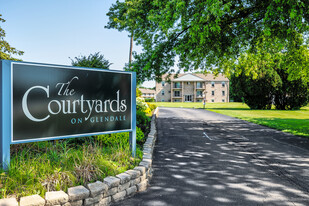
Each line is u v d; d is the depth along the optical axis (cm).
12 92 333
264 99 3061
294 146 786
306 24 902
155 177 461
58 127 382
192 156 638
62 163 366
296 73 1348
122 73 471
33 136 354
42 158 362
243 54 1430
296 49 1167
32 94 353
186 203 344
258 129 1220
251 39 1171
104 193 322
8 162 325
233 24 1100
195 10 786
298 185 426
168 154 659
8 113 328
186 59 1240
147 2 1105
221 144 812
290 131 1127
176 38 1102
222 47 1127
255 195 378
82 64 973
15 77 336
